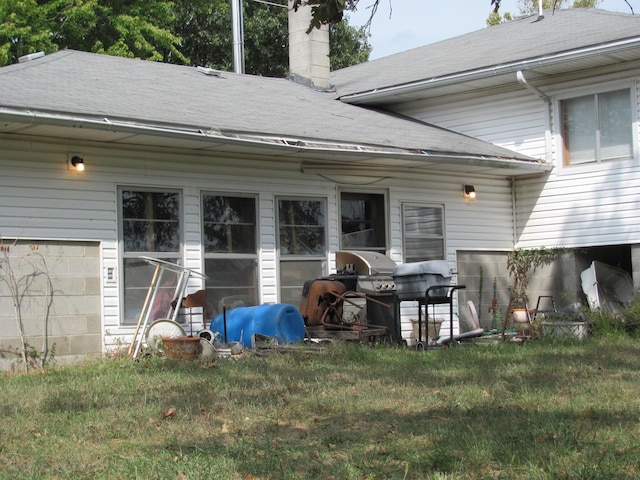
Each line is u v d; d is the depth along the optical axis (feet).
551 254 54.03
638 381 28.91
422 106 58.90
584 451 19.10
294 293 45.75
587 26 55.77
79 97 38.52
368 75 63.21
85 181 38.73
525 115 54.29
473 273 53.88
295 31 62.44
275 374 31.07
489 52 57.06
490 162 49.44
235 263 43.62
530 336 45.24
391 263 45.65
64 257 37.99
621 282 52.47
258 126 41.63
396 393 27.07
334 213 47.62
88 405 25.45
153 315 40.14
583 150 52.44
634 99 50.01
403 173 50.88
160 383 29.48
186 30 96.32
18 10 75.36
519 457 18.75
